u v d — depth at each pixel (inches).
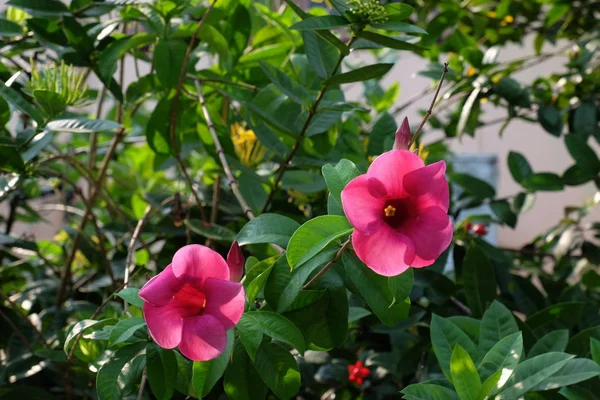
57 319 48.8
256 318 31.5
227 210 50.3
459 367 32.0
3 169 39.6
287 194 55.5
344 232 29.9
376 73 37.3
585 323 45.7
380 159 28.5
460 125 53.5
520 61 63.8
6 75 42.9
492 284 43.7
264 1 59.1
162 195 51.8
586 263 61.9
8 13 55.4
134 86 48.4
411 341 47.6
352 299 42.8
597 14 77.8
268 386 32.8
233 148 48.7
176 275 29.0
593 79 59.8
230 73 50.5
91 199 50.4
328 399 47.6
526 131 97.6
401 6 36.2
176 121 48.7
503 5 73.2
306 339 34.4
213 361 30.4
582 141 53.4
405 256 28.1
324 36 36.9
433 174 28.4
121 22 47.6
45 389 48.2
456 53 66.9
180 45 45.7
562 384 32.4
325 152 45.2
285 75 41.6
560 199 96.3
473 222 58.4
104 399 32.0
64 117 39.5
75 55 44.9
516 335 33.6
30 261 61.9
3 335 47.4
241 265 30.8
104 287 56.2
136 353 33.0
